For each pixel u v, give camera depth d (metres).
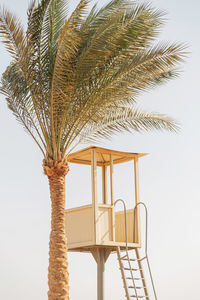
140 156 14.09
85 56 10.55
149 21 10.47
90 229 12.73
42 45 10.80
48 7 10.55
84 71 10.76
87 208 12.98
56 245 11.11
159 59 10.80
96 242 12.45
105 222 12.84
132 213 13.66
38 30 10.64
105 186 14.90
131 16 10.44
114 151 13.52
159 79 11.30
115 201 12.85
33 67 10.91
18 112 12.09
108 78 10.96
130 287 11.49
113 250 13.71
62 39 9.89
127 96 11.72
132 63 10.80
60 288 10.85
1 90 12.03
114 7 10.57
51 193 11.48
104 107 11.86
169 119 12.70
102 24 10.43
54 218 11.30
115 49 10.70
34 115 12.09
